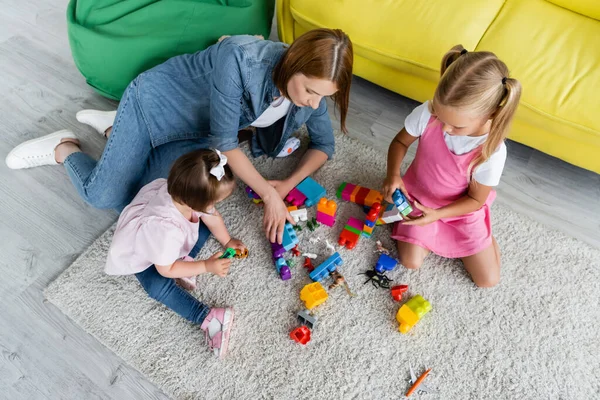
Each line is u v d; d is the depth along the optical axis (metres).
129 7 1.49
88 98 1.69
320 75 0.96
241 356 1.17
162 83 1.22
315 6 1.44
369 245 1.37
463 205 1.20
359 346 1.19
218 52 1.12
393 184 1.26
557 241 1.39
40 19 1.93
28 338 1.18
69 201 1.43
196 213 1.16
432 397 1.13
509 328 1.23
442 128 1.06
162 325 1.21
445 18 1.35
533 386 1.15
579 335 1.23
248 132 1.60
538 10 1.40
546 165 1.60
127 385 1.13
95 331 1.19
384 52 1.40
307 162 1.46
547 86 1.26
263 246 1.36
